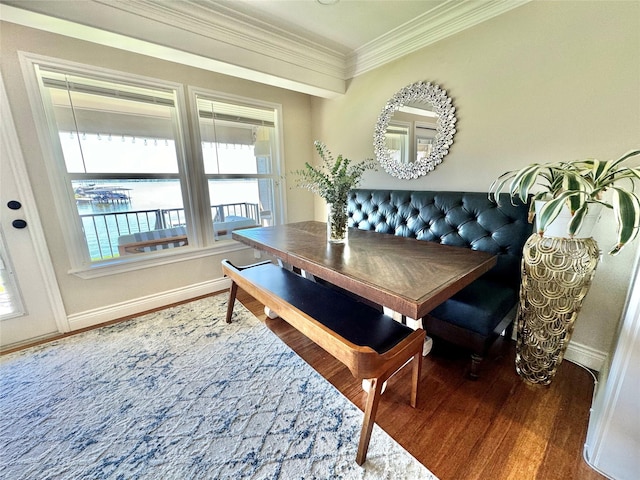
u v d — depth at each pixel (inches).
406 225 93.2
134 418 54.7
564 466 44.4
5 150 72.8
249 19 82.4
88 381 64.9
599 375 62.3
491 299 62.3
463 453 46.8
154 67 91.9
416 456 46.4
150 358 73.2
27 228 78.3
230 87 109.8
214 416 55.1
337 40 95.3
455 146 84.4
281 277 85.1
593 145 61.3
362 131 113.1
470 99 79.2
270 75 95.5
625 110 56.6
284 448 48.3
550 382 61.1
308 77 104.1
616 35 55.7
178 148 102.4
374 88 105.1
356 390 61.8
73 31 66.8
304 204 144.3
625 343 40.0
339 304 66.9
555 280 53.0
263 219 131.3
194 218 109.3
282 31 89.0
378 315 61.7
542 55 65.4
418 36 86.7
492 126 75.9
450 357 72.6
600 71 58.4
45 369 69.1
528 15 66.2
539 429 51.0
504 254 72.1
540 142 68.4
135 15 69.3
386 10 78.0
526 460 45.5
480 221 76.1
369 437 44.5
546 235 54.2
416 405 56.2
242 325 90.0
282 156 130.1
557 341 56.4
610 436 41.9
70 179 83.4
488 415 54.3
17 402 58.9
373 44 97.3
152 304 102.8
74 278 86.9
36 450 48.5
